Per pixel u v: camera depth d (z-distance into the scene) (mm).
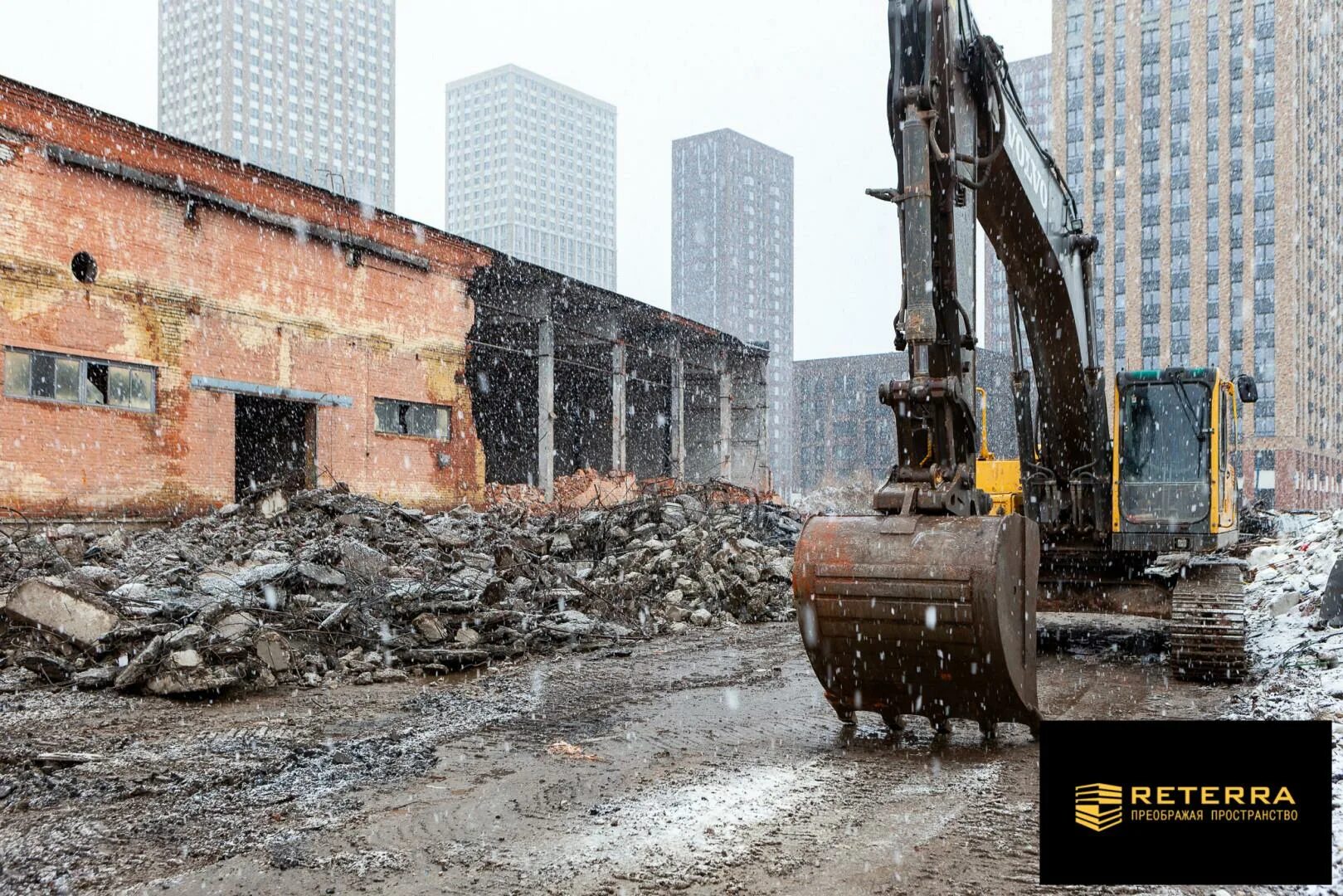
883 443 116938
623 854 5234
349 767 6934
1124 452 11133
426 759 7156
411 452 25703
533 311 31594
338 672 10328
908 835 5504
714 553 16797
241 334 20969
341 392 23484
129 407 18703
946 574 6773
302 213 22406
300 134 164375
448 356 26922
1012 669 6957
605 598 14531
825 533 7336
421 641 11422
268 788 6430
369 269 24359
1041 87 161125
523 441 42625
